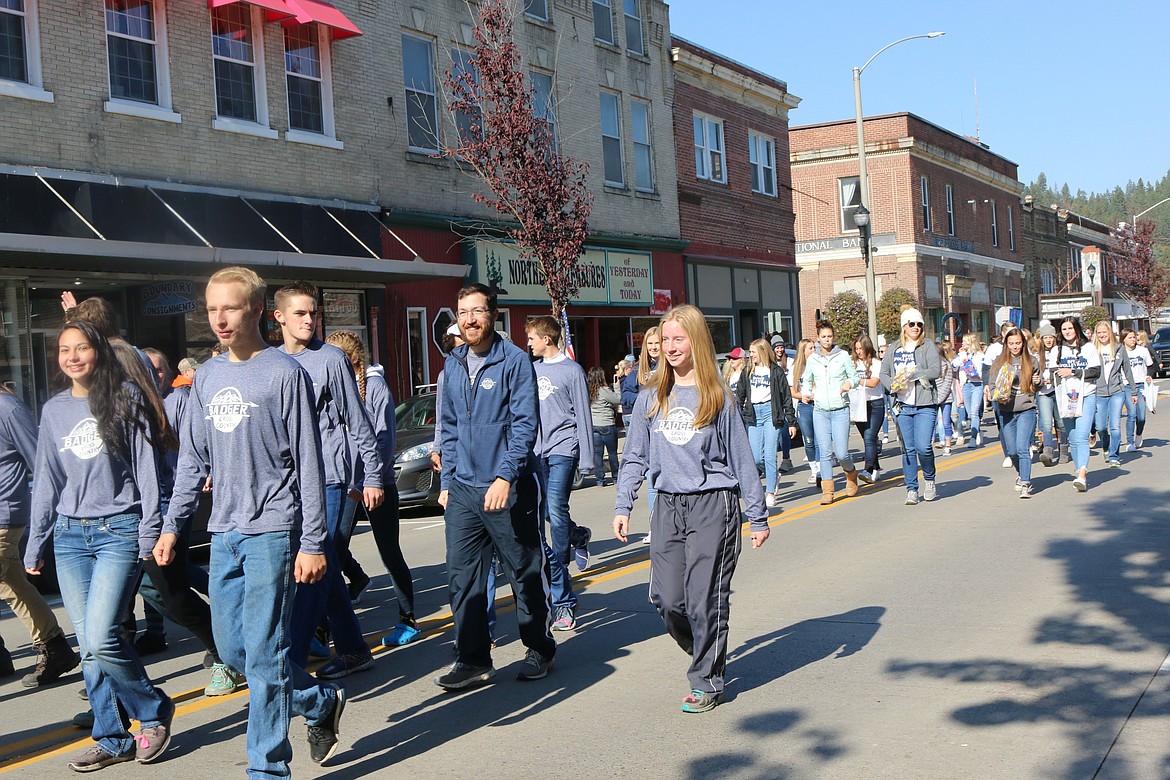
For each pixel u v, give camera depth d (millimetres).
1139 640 6457
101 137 15203
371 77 19766
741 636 6988
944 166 45750
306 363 6289
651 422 5676
